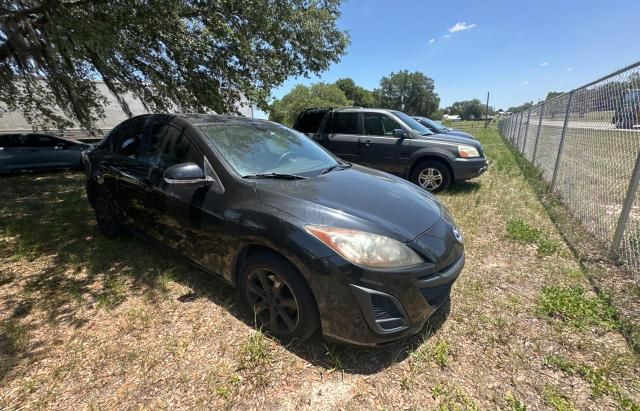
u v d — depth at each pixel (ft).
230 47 20.76
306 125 24.47
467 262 11.58
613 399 6.12
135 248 12.34
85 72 22.63
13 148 29.58
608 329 7.94
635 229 11.37
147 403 6.02
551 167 22.74
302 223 6.82
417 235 7.15
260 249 7.57
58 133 40.01
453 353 7.29
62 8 13.85
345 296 6.41
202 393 6.23
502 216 16.33
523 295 9.50
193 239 8.97
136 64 21.20
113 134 12.98
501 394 6.27
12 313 8.63
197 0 18.20
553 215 16.17
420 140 20.72
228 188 8.18
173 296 9.31
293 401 6.11
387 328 6.56
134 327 8.07
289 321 7.25
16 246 12.85
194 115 10.77
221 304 8.91
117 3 14.10
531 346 7.49
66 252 12.14
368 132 22.20
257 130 10.83
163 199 9.58
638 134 11.46
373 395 6.25
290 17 22.06
